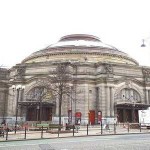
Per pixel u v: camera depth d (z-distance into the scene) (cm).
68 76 5806
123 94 6212
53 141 2395
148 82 6500
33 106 6081
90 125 5481
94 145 1988
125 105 5941
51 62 6281
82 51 6975
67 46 7331
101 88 5928
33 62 6644
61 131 3541
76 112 5681
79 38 8438
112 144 2047
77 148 1808
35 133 3494
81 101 5888
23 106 6128
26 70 6531
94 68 6266
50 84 5881
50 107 6069
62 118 5647
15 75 6494
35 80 6259
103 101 5838
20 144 2134
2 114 6688
